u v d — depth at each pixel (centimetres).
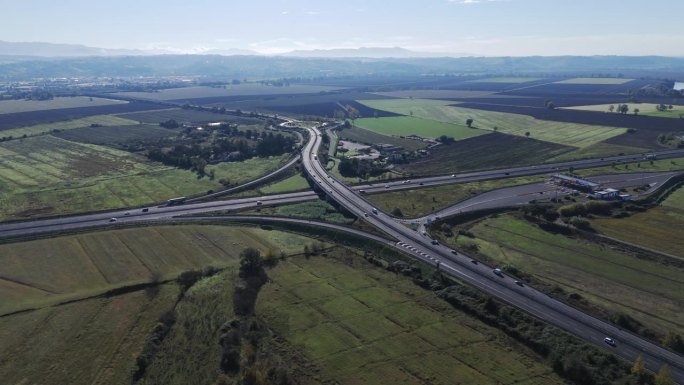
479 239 16825
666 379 8838
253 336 10794
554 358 9850
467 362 9900
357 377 9481
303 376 9531
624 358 9856
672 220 18362
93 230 17062
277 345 10550
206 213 19250
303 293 12762
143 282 13150
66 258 14688
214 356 10212
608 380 9225
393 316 11638
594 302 12550
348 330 11056
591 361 9762
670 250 15725
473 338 10744
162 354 10256
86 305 11988
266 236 16800
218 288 12950
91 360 9962
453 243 16250
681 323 11569
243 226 17700
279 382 9288
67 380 9350
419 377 9450
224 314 11744
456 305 12088
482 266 14188
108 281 13238
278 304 12206
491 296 12319
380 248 15538
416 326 11212
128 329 11062
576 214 18750
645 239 16625
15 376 9431
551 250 15875
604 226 17875
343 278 13662
